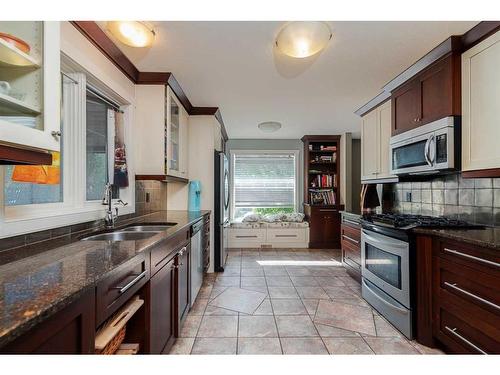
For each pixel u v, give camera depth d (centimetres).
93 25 163
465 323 146
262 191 524
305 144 499
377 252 227
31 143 88
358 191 509
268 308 233
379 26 163
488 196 188
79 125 165
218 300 249
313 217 477
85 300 77
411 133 219
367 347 174
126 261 98
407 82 229
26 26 96
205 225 299
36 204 135
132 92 229
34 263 93
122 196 228
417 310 180
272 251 454
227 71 230
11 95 95
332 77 241
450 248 157
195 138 338
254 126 430
